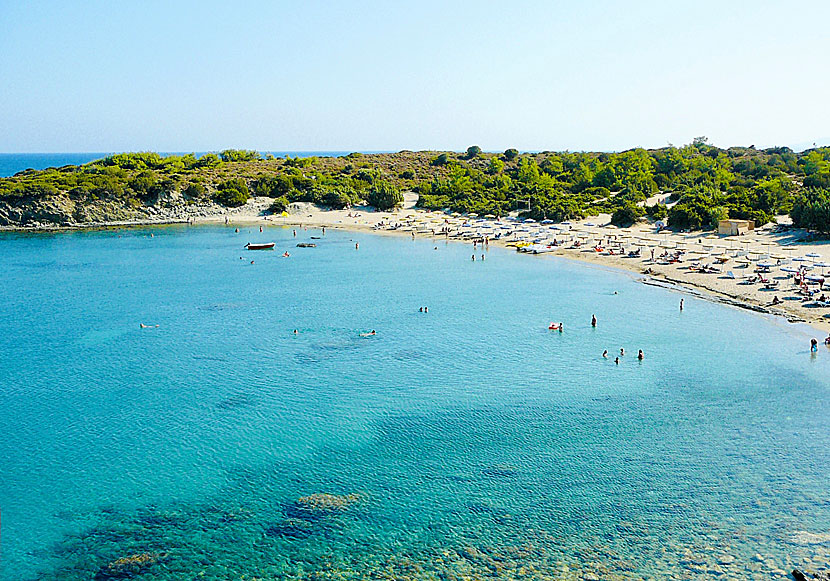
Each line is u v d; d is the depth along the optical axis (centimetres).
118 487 3859
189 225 15938
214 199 17238
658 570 3036
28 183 16025
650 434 4388
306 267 10750
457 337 6669
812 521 3359
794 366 5512
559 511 3528
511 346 6350
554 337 6594
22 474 4003
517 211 15562
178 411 4894
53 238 14062
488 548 3241
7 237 14138
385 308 7912
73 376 5628
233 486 3859
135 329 7069
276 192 18100
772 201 12362
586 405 4900
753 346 6050
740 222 11275
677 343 6253
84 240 13788
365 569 3109
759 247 10012
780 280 8144
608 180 18238
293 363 5928
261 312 7781
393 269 10475
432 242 13075
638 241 11469
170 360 6041
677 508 3519
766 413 4650
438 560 3161
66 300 8444
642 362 5784
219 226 15762
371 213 16912
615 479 3831
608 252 10812
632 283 8844
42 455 4238
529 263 10662
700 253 9988
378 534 3375
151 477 3969
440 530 3394
